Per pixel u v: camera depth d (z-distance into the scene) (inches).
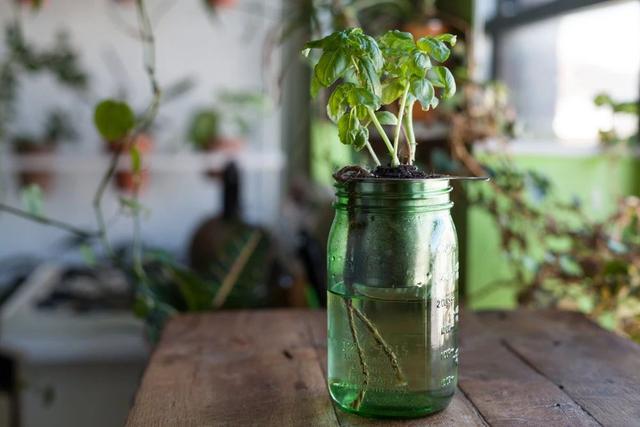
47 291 77.1
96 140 94.3
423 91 22.2
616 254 39.8
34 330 65.5
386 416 23.5
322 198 69.7
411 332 23.0
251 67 96.3
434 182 22.8
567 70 53.2
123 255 75.2
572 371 27.6
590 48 51.0
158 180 97.9
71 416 65.1
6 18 90.7
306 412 24.4
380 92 22.6
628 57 47.8
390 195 22.5
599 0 47.2
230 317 35.1
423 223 23.0
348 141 22.5
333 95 22.7
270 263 63.3
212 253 75.0
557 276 42.7
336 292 23.6
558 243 53.2
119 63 94.1
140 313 43.4
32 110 92.9
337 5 49.4
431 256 23.0
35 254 95.8
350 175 23.2
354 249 23.0
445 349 23.6
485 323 33.7
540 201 45.3
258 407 24.8
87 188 96.0
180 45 95.2
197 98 96.3
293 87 96.0
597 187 52.5
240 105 92.5
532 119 56.4
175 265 44.6
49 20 91.9
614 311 39.9
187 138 93.3
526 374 27.3
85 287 77.2
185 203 98.9
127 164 85.6
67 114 92.4
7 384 64.1
